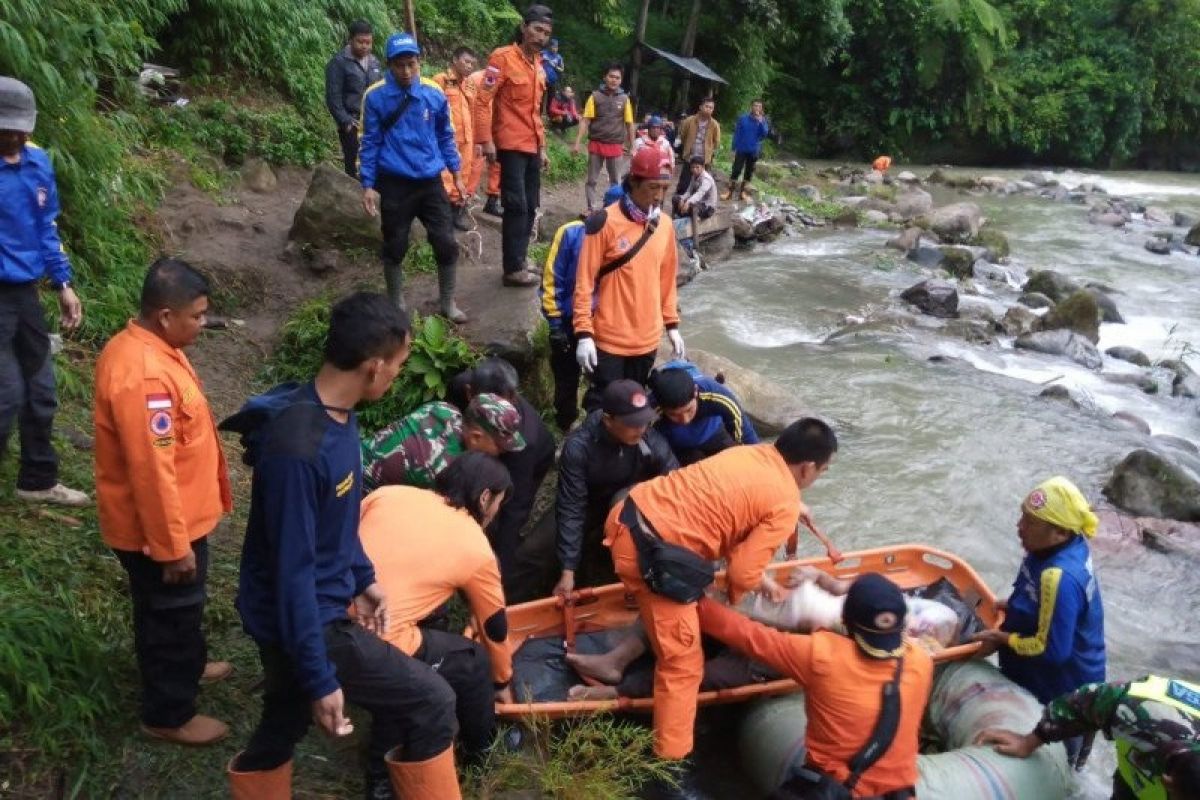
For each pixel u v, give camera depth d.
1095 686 3.00
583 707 3.45
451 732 2.79
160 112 7.97
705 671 3.68
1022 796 3.21
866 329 9.38
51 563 3.63
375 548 3.09
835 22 23.00
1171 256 14.80
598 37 20.56
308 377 5.89
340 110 8.19
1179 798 2.61
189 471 3.03
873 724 3.05
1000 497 6.04
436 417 3.88
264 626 2.50
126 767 3.05
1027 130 27.84
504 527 4.09
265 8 9.27
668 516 3.38
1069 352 9.38
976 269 12.84
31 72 5.28
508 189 6.32
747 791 3.53
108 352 2.92
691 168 11.77
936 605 3.88
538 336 5.72
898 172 23.69
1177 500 5.93
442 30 14.50
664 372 4.21
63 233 5.64
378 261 6.99
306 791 3.13
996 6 28.64
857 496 5.91
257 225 7.27
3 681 3.02
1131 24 28.58
